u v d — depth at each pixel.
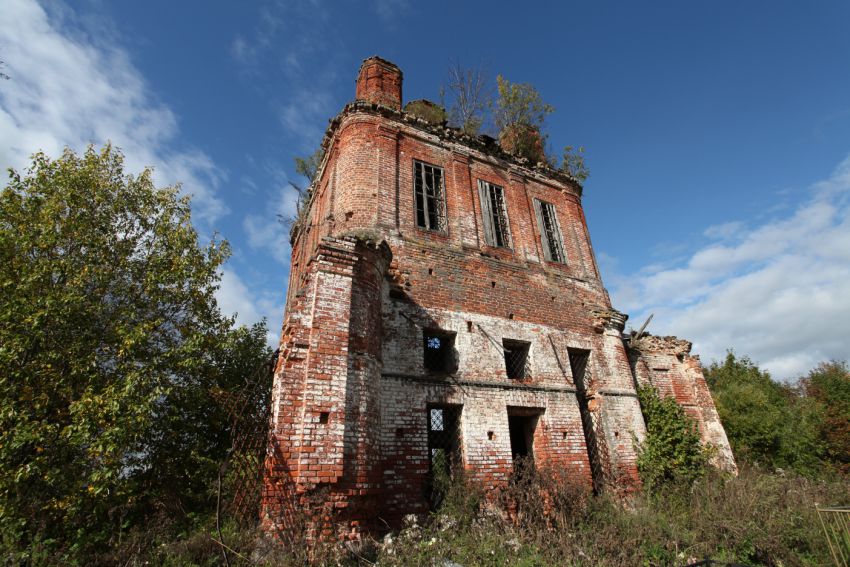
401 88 15.36
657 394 14.20
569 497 8.92
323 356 7.62
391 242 11.23
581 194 16.59
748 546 7.55
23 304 10.12
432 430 10.21
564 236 14.99
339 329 7.99
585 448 11.09
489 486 9.31
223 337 14.02
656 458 11.91
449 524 7.68
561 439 10.87
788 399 29.03
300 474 6.69
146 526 8.70
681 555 7.24
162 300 12.95
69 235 11.73
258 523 7.10
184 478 12.12
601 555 7.02
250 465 7.64
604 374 12.77
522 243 13.66
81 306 11.12
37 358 10.32
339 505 6.83
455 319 10.94
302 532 6.35
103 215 12.67
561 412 11.20
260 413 8.20
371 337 8.60
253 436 7.82
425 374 9.78
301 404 7.31
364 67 15.23
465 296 11.48
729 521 8.10
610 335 13.51
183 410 12.66
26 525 8.63
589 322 13.49
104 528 8.61
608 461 11.47
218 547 6.61
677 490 10.79
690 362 16.64
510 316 11.95
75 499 9.13
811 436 21.03
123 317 11.99
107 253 12.41
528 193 14.98
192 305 13.66
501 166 14.76
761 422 20.25
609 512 8.87
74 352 10.73
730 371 33.78
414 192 12.51
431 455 10.06
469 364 10.49
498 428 10.07
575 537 7.66
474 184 13.86
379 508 8.04
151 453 12.08
